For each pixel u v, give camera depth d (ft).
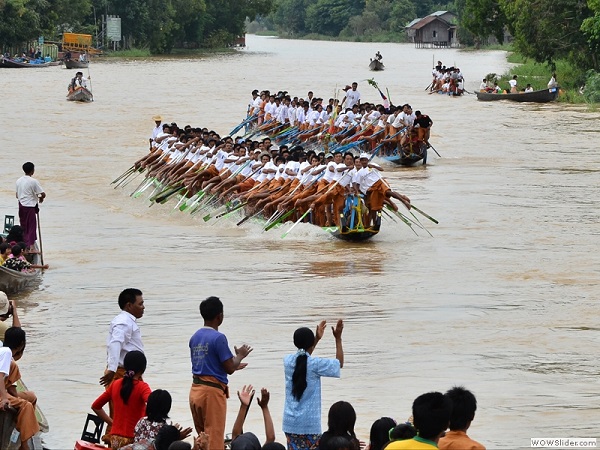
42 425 51.83
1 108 239.30
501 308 78.64
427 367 64.64
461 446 36.70
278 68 412.98
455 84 282.97
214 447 46.60
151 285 86.43
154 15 534.78
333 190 103.09
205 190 116.88
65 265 93.71
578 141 182.70
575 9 270.87
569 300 80.89
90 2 517.96
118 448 47.03
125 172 142.72
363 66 431.43
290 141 182.19
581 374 63.10
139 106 246.68
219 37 602.85
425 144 154.81
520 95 263.70
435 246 101.04
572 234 105.60
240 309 78.64
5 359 49.03
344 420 39.32
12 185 135.95
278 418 56.03
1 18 440.04
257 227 110.52
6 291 82.94
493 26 320.91
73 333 73.15
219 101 260.42
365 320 75.51
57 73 370.32
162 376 62.80
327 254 97.91
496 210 119.03
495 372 63.57
